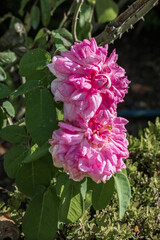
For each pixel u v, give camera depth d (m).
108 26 0.44
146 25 1.85
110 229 0.45
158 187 0.53
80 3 0.46
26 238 0.42
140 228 0.49
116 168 0.38
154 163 0.56
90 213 0.51
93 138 0.36
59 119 0.41
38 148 0.41
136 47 1.85
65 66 0.35
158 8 1.80
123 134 0.39
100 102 0.35
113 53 0.37
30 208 0.42
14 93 0.40
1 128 0.44
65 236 0.46
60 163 0.37
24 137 0.43
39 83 0.40
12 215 0.48
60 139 0.35
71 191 0.42
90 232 0.45
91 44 0.37
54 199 0.43
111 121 0.38
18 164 0.43
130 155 0.58
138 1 0.41
